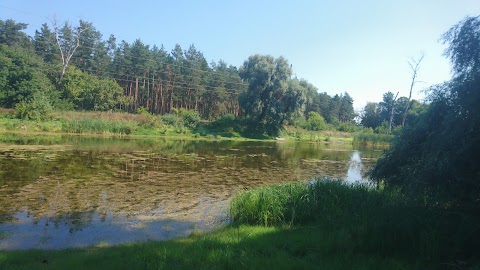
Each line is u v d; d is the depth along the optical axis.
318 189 11.67
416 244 6.89
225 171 22.33
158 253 6.67
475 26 7.15
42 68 66.44
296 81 67.88
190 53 103.88
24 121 42.97
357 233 7.53
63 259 6.71
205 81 92.44
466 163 7.04
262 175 21.53
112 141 38.12
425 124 9.09
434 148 7.75
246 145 47.03
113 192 14.89
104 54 90.19
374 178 11.64
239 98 68.12
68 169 19.50
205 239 8.09
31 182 15.89
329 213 10.19
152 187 16.28
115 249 7.61
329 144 61.78
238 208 11.38
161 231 10.26
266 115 67.50
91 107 66.06
